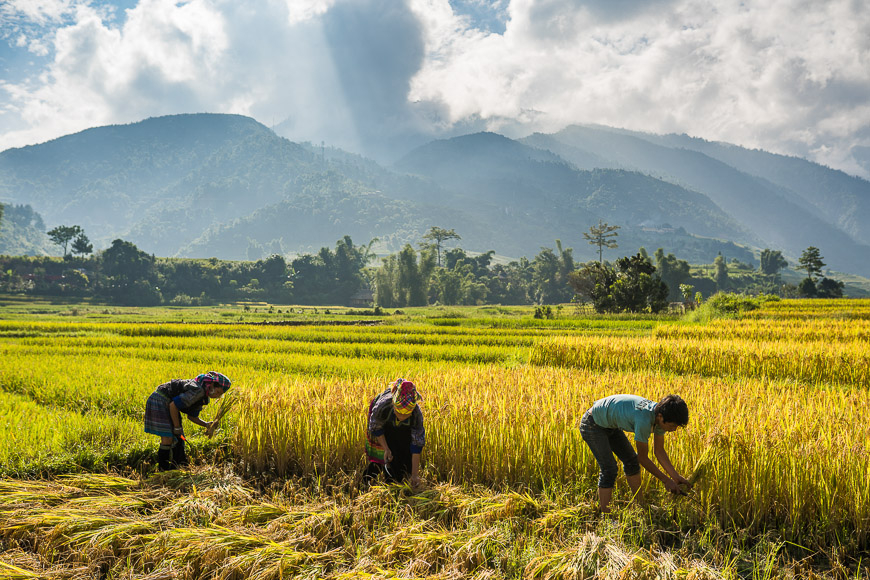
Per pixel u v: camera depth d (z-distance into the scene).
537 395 8.35
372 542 5.39
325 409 7.85
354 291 151.50
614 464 5.72
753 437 6.17
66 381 13.76
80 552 5.18
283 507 6.02
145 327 40.50
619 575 4.47
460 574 4.66
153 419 7.44
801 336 22.50
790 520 5.50
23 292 113.38
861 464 5.46
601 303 59.38
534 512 5.91
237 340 31.02
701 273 169.88
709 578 4.51
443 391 8.89
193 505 6.06
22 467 7.32
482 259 160.50
